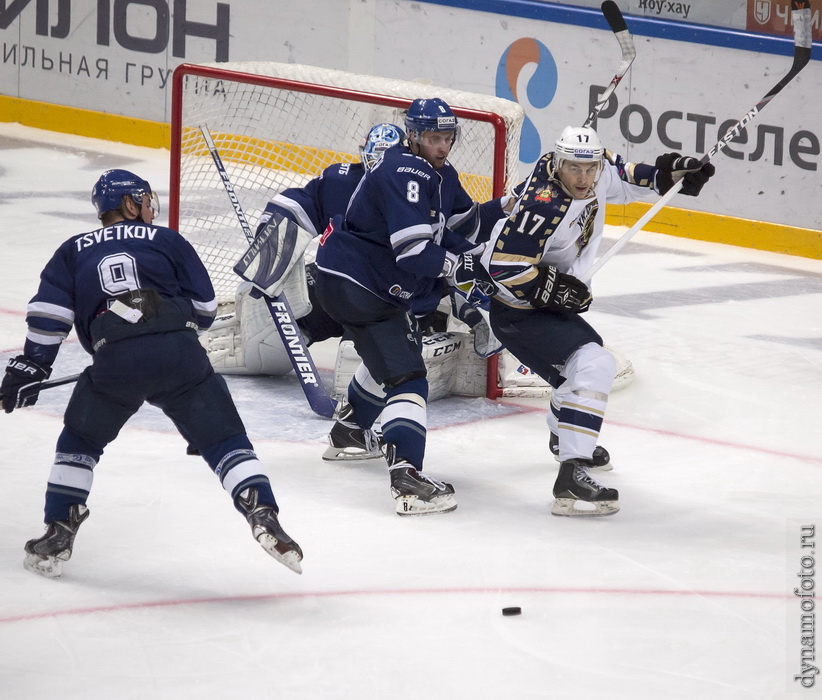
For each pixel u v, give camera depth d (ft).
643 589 44.11
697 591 44.04
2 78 146.61
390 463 51.75
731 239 111.96
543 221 49.08
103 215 44.83
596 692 36.58
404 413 51.37
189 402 43.01
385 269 51.44
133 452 56.90
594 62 116.37
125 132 139.85
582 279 53.72
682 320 85.61
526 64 119.96
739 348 79.05
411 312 54.44
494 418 64.28
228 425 43.09
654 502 53.16
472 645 39.47
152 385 42.29
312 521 49.93
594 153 48.03
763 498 53.93
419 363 52.08
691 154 113.39
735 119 110.22
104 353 42.06
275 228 61.36
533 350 52.19
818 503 53.47
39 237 98.94
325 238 52.95
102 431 43.32
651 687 36.96
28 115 145.89
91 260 42.68
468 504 52.34
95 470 54.54
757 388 70.74
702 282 97.50
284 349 68.23
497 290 52.19
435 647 39.27
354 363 64.18
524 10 118.62
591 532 49.52
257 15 132.36
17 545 46.47
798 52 53.21
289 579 44.34
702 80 111.34
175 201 75.46
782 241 109.40
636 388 70.18
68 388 65.67
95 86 141.49
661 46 112.88
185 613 41.47
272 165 83.51
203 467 55.36
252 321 67.97
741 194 111.24
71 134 143.23
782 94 107.34
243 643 39.37
